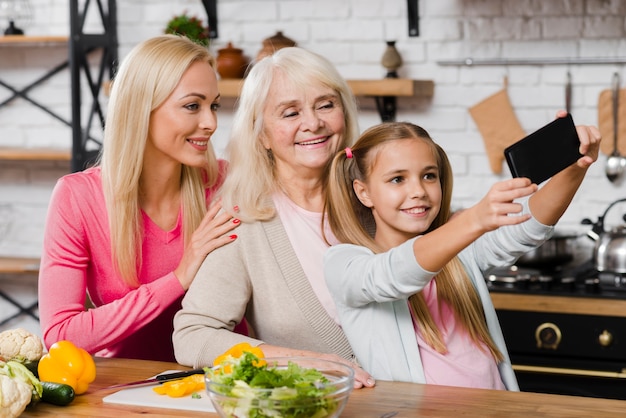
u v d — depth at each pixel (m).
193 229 2.38
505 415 1.54
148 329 2.36
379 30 3.77
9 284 4.30
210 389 1.41
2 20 4.27
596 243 3.20
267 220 2.11
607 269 3.12
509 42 3.61
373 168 1.92
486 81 3.65
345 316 1.91
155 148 2.28
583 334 3.04
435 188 1.91
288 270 2.08
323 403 1.38
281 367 1.54
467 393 1.68
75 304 2.22
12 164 4.27
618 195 3.52
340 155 2.00
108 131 2.24
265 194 2.15
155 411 1.61
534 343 3.10
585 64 3.53
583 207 3.57
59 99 4.21
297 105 2.10
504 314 3.12
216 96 2.29
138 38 4.07
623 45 3.49
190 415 1.58
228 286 2.06
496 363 1.97
